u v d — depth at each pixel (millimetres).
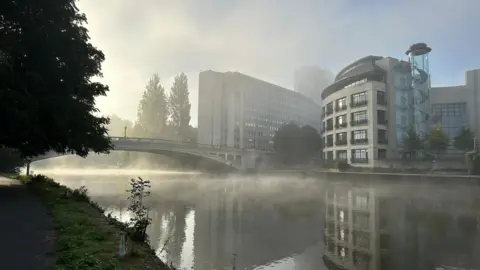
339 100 69562
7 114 16938
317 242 17234
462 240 17609
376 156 59219
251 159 80125
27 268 6449
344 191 42906
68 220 11133
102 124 24547
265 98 140625
